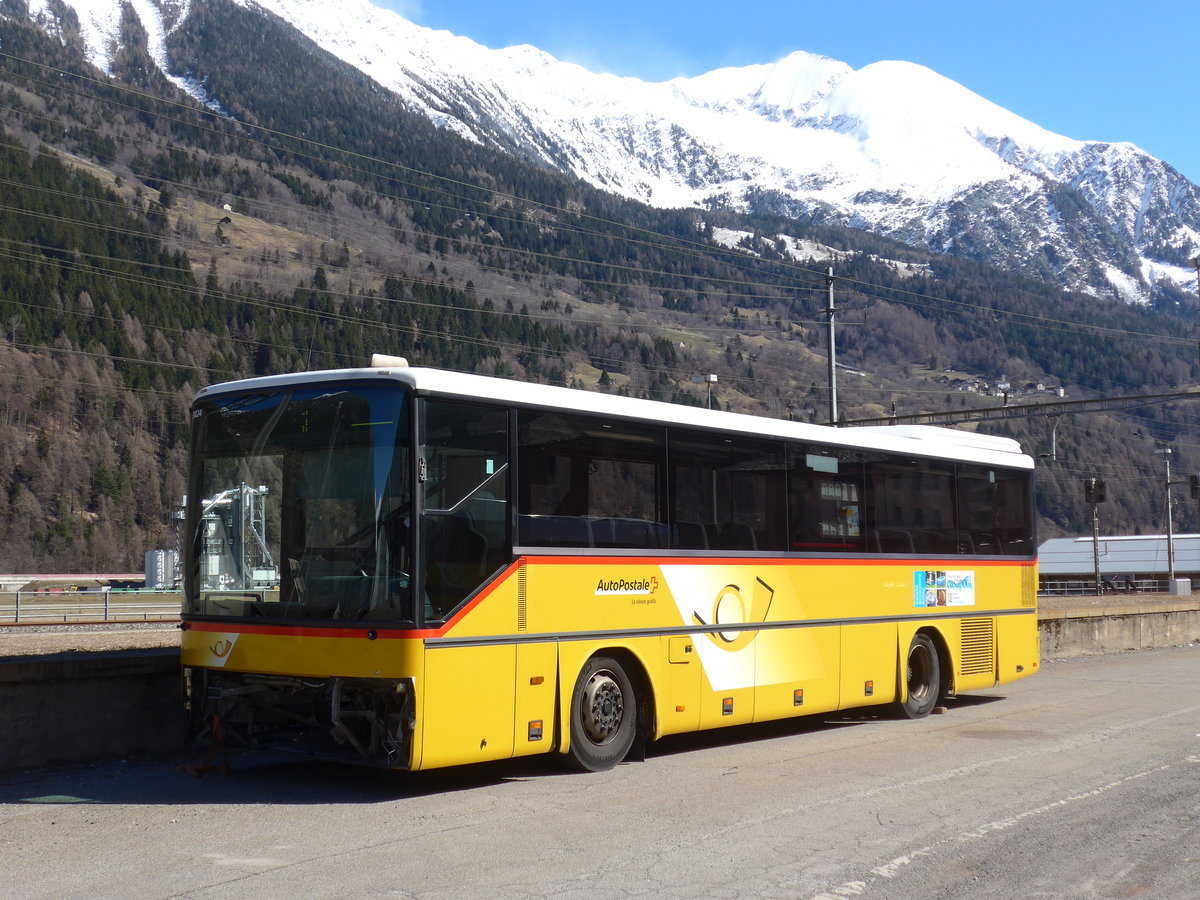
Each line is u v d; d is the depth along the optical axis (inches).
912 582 625.9
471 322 4781.0
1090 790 413.1
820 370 5280.5
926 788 417.4
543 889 284.5
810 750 512.4
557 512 434.9
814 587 557.6
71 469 3683.6
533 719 418.0
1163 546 3745.1
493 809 379.6
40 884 288.8
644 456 475.5
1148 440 5723.4
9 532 3440.0
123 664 463.8
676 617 481.4
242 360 4507.9
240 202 7652.6
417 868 303.9
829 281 1756.9
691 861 312.5
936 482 656.4
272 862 309.7
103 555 3513.8
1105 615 1095.6
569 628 434.6
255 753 465.7
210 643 418.9
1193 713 632.4
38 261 4729.3
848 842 334.6
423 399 392.8
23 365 4005.9
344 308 4697.3
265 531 412.8
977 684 674.2
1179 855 322.0
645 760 482.9
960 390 6353.3
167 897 276.8
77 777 429.1
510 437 420.5
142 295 4744.1
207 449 432.8
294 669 395.2
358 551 390.0
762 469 536.1
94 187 6382.9
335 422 402.9
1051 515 5334.6
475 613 398.9
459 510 398.6
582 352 4837.6
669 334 5753.0
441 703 384.5
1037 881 295.7
